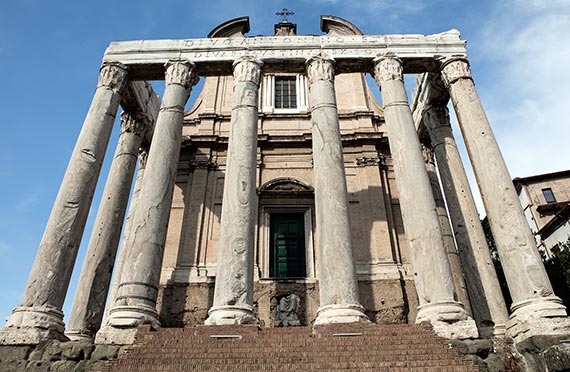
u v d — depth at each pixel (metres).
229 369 8.36
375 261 18.19
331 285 11.19
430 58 15.97
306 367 8.36
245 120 14.19
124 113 18.31
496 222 12.45
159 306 17.11
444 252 11.72
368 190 20.02
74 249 12.27
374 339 9.59
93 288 14.50
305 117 22.45
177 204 19.91
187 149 21.48
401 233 19.28
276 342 9.63
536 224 30.97
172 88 15.13
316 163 13.45
